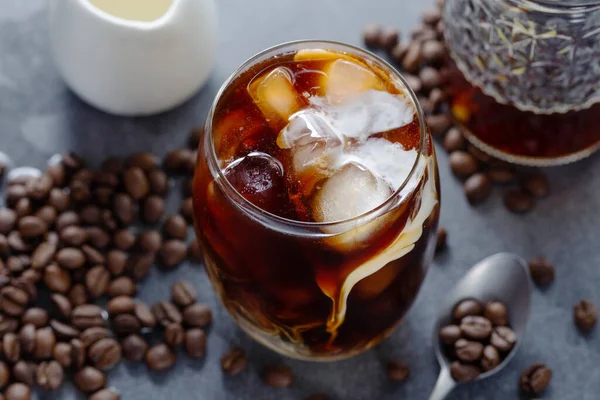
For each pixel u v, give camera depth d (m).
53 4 0.60
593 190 0.62
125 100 0.62
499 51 0.59
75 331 0.59
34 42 0.66
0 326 0.59
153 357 0.58
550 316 0.60
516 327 0.59
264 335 0.55
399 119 0.51
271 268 0.51
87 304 0.60
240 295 0.53
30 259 0.60
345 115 0.51
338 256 0.50
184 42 0.61
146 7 0.63
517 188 0.63
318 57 0.53
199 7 0.61
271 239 0.50
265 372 0.59
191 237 0.62
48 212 0.61
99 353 0.58
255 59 0.52
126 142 0.64
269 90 0.52
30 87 0.65
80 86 0.62
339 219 0.50
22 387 0.58
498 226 0.62
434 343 0.59
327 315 0.52
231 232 0.50
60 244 0.60
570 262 0.61
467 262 0.61
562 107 0.60
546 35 0.58
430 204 0.52
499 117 0.61
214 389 0.59
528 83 0.59
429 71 0.64
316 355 0.56
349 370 0.59
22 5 0.66
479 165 0.63
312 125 0.51
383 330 0.55
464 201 0.62
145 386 0.59
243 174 0.50
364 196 0.50
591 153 0.63
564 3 0.56
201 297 0.60
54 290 0.60
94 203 0.62
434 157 0.53
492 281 0.59
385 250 0.50
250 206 0.49
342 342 0.54
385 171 0.50
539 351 0.59
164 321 0.59
